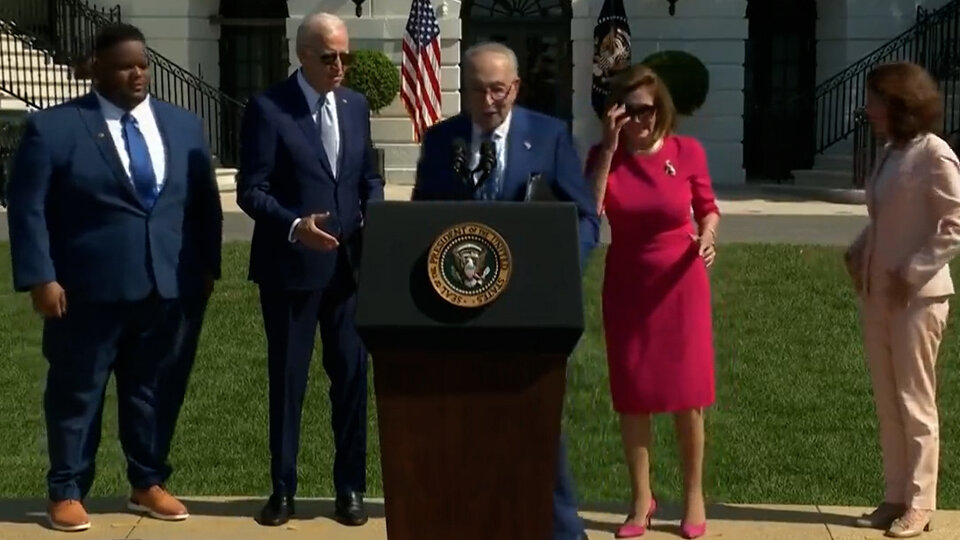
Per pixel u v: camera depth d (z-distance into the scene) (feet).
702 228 17.63
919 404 17.63
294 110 17.61
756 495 20.89
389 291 12.86
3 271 37.09
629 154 17.54
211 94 63.98
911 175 17.11
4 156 52.21
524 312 12.75
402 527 13.28
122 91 17.42
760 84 68.08
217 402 25.64
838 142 65.36
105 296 17.39
